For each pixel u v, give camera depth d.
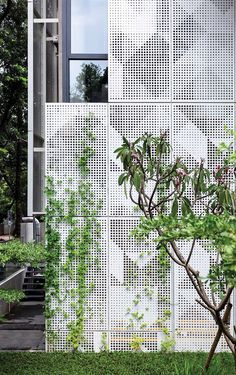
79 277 8.54
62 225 8.57
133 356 8.13
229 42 8.60
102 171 8.58
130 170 5.57
